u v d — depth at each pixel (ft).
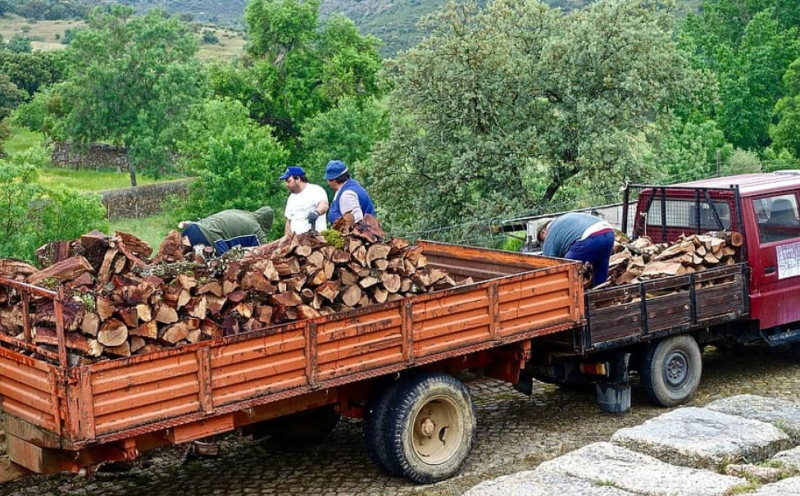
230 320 19.54
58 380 16.88
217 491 22.24
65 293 17.54
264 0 165.78
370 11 437.58
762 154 176.86
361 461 24.14
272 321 20.21
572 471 19.34
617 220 50.83
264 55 170.60
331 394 21.59
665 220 32.96
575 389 30.76
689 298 28.22
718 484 18.08
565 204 82.33
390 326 21.35
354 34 169.48
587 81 84.99
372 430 21.97
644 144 86.74
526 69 85.51
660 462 19.77
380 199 89.35
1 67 259.39
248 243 28.66
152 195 143.43
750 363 33.91
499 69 85.56
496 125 86.79
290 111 163.84
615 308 26.37
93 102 179.93
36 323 18.03
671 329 27.76
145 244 22.40
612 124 82.48
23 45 349.41
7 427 18.99
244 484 22.67
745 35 204.74
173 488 22.57
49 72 264.72
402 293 21.89
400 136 89.25
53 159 185.47
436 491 21.62
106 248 19.74
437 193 86.33
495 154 83.92
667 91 84.17
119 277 18.84
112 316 17.53
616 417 27.40
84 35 181.98
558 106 85.87
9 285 19.16
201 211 127.13
